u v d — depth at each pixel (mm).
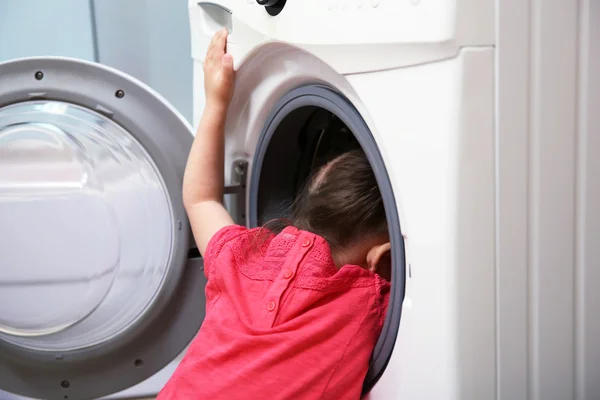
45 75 1025
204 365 771
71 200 1059
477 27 576
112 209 1057
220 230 889
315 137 1045
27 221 1062
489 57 582
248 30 917
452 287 599
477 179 590
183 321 1081
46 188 1057
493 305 610
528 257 615
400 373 693
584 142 618
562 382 645
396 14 624
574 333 643
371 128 711
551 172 611
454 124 581
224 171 1025
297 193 1058
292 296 763
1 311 1073
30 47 1333
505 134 590
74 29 1338
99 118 1044
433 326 626
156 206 1058
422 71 611
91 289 1069
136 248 1062
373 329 759
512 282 611
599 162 625
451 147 584
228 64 957
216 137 982
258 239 876
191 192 979
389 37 633
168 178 1041
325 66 797
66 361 1080
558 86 603
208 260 870
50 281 1070
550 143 607
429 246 620
